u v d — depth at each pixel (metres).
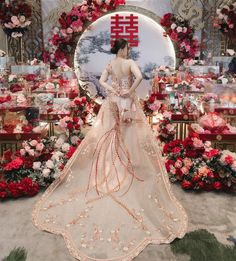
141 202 3.22
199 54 7.73
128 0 7.64
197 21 7.74
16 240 2.80
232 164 3.62
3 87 5.72
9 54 7.65
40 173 3.77
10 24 7.01
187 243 2.75
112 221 2.97
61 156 3.97
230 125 4.61
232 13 7.05
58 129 5.07
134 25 7.44
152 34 7.48
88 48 7.52
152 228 2.90
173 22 7.34
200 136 4.20
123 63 3.70
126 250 2.64
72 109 5.11
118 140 3.73
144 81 7.69
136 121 3.83
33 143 3.93
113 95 3.81
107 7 7.31
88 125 6.11
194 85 6.16
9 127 4.34
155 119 5.91
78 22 7.25
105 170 3.62
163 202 3.28
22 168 3.79
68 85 6.50
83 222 2.98
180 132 5.09
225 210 3.30
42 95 5.30
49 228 2.94
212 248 2.69
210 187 3.70
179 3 7.66
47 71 6.88
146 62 7.61
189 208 3.34
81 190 3.47
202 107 5.09
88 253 2.61
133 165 3.65
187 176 3.80
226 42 7.49
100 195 3.35
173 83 6.60
